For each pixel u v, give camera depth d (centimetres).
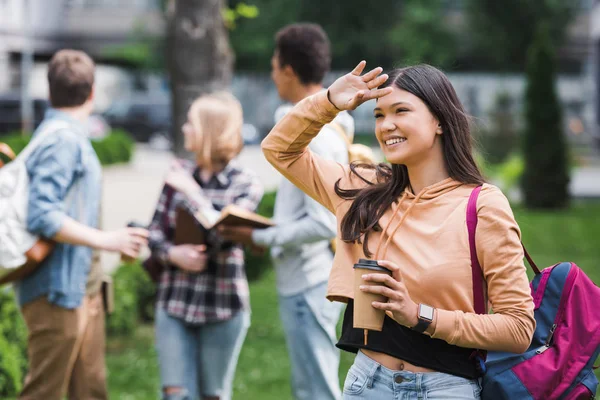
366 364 291
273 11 4384
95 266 471
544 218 1772
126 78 4525
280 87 467
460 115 290
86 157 451
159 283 476
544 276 307
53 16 5134
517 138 2434
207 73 995
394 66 316
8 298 639
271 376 712
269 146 316
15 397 593
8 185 431
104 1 5503
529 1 4500
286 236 433
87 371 469
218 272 469
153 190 2141
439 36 4403
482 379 292
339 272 299
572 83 4678
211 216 459
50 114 453
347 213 300
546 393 290
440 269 276
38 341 448
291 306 447
